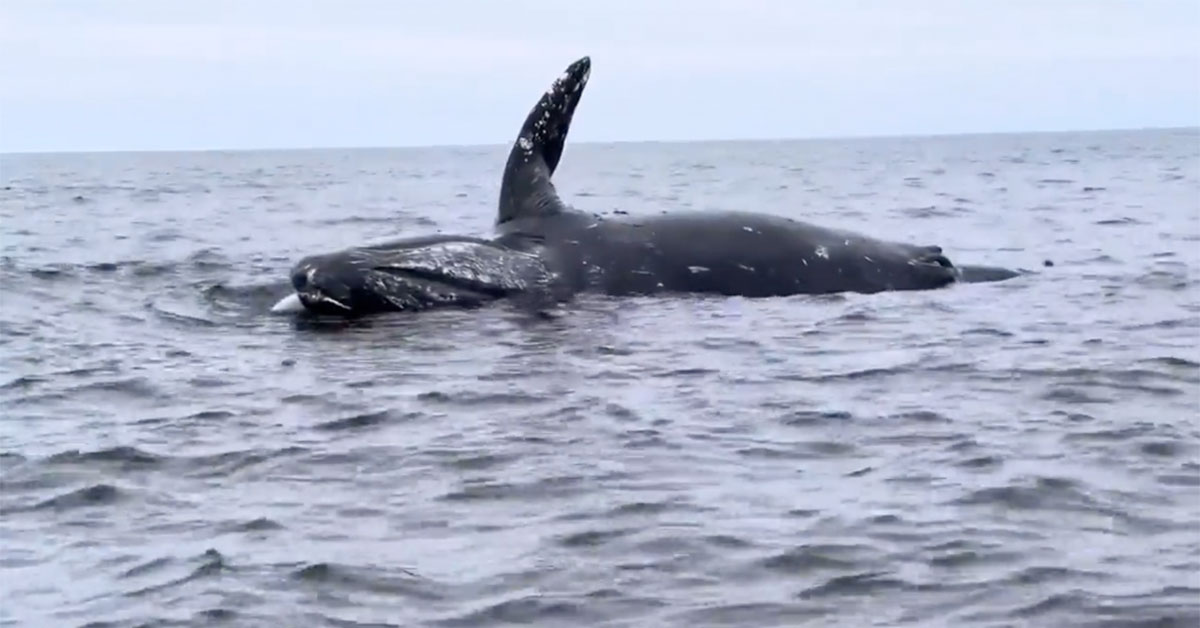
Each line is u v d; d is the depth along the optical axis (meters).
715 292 43.53
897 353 34.78
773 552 20.56
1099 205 87.88
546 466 24.98
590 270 43.47
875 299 43.09
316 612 18.78
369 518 22.47
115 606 19.14
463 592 19.34
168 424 28.78
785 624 18.16
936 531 21.30
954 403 29.33
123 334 39.66
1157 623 17.89
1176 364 32.78
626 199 104.12
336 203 106.25
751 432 27.16
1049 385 30.80
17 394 31.80
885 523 21.69
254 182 154.38
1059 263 53.50
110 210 98.06
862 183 130.25
